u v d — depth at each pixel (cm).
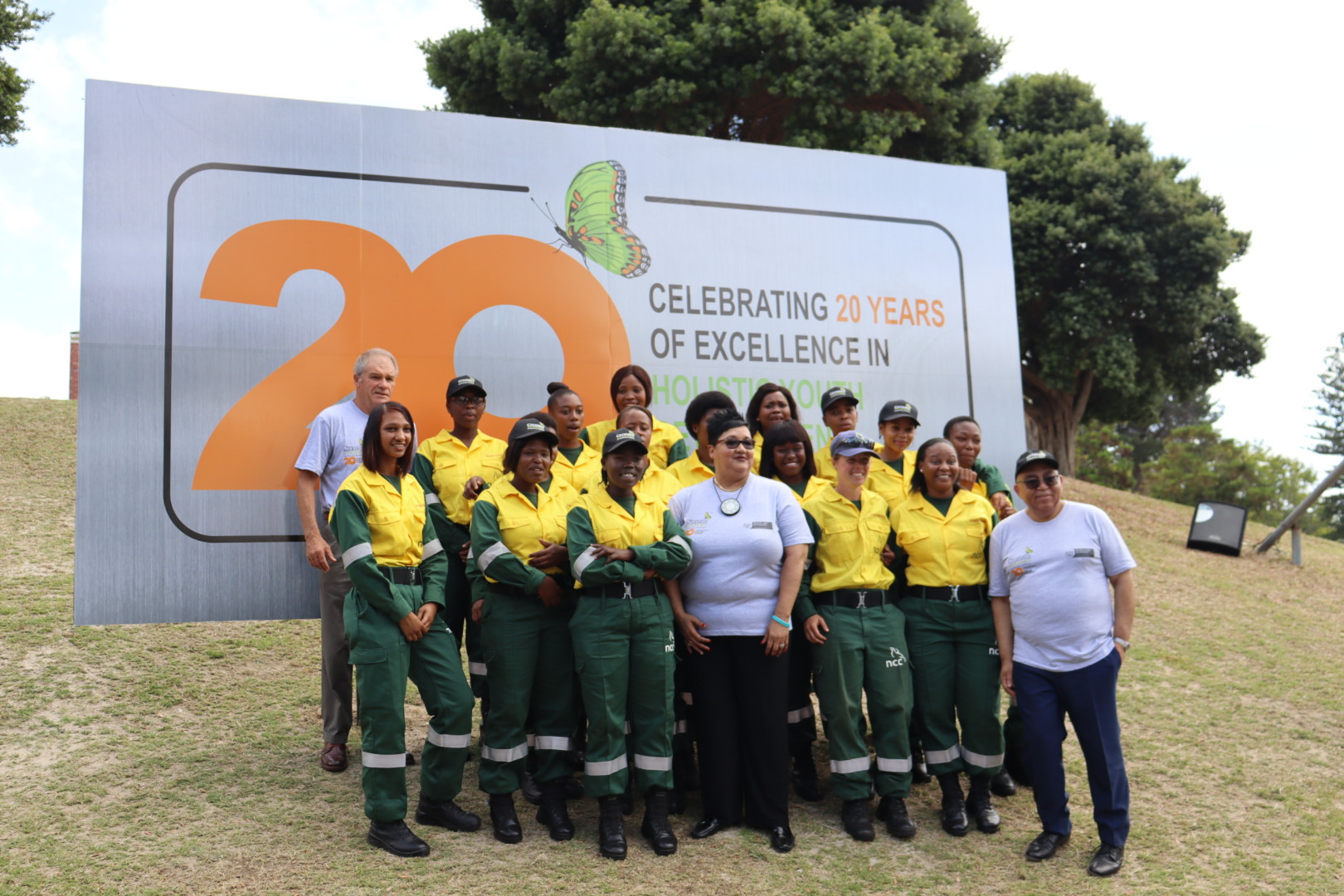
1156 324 1741
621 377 506
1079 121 1872
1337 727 582
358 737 498
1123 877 391
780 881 373
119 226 501
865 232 650
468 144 567
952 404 659
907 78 1146
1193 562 1008
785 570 412
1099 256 1705
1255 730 571
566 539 403
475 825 401
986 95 1280
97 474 486
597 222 588
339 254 536
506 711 398
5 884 340
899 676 427
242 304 517
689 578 415
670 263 602
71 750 458
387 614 378
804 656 459
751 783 409
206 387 507
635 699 400
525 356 566
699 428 472
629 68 1134
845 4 1252
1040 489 414
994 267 681
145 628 616
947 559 441
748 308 616
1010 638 426
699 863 382
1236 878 394
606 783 389
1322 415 4266
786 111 1212
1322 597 916
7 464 948
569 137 588
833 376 632
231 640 615
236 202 521
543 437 404
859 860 395
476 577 421
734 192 621
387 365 468
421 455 474
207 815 403
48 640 576
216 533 502
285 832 390
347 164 542
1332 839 435
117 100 507
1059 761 410
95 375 490
